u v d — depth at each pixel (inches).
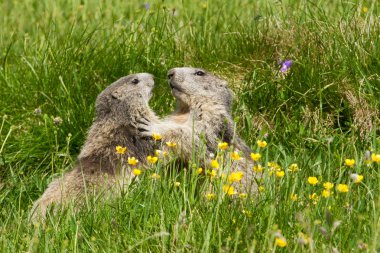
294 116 1160.2
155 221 842.8
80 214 877.2
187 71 1074.1
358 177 830.5
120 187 929.5
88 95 1213.1
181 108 1101.7
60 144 1153.4
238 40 1305.4
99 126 1053.2
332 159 1034.1
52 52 1279.5
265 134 1133.7
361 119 1132.5
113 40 1310.3
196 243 784.3
